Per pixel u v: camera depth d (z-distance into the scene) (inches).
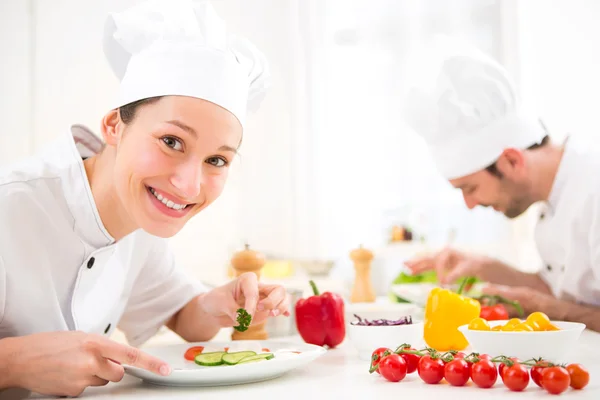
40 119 106.7
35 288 43.9
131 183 39.2
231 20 131.3
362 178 131.0
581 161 73.0
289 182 132.0
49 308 44.6
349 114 131.9
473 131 69.6
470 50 69.7
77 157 45.9
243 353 41.4
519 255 123.2
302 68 132.4
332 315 51.0
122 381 40.3
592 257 71.1
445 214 128.1
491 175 71.6
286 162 132.1
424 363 36.1
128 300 57.0
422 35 130.8
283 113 132.6
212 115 38.6
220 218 126.3
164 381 37.5
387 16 132.0
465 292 71.7
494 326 44.5
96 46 110.1
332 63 132.4
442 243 126.6
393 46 131.8
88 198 45.0
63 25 108.2
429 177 129.6
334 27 132.8
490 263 82.3
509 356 38.5
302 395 33.8
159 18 41.1
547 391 32.8
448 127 70.0
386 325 46.1
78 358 34.6
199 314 54.6
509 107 69.4
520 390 33.4
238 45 45.0
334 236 130.1
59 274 45.9
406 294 73.0
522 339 37.9
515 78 126.0
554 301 67.7
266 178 131.5
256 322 49.7
